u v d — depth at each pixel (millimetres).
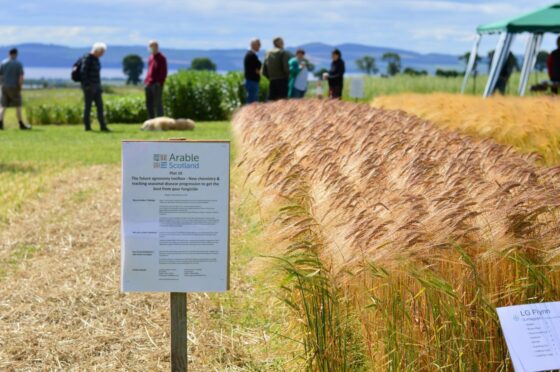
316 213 4242
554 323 3443
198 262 3787
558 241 3561
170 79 24859
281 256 3840
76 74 19031
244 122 9930
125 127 21156
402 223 3576
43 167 12602
